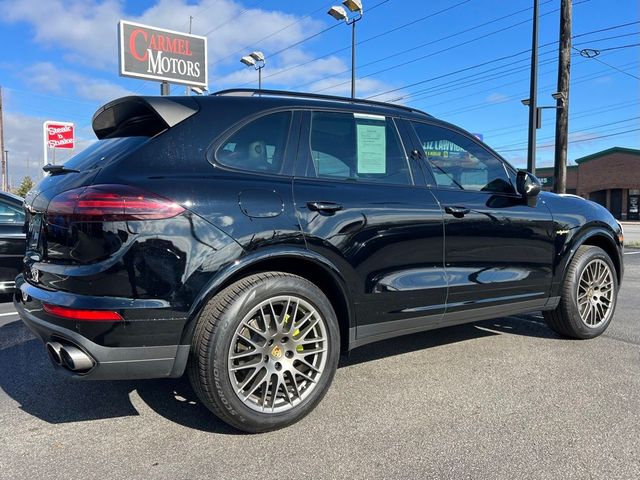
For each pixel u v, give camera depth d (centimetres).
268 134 314
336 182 326
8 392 354
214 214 273
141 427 301
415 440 284
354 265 318
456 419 310
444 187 378
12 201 636
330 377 311
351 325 326
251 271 292
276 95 336
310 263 305
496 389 356
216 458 265
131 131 306
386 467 257
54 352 275
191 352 275
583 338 471
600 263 472
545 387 359
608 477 248
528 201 418
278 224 290
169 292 261
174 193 266
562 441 283
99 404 333
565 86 1545
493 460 263
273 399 292
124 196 255
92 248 254
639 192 4416
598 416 313
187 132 289
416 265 348
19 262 627
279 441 284
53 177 318
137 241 255
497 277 394
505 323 536
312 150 326
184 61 1709
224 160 293
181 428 299
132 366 262
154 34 1638
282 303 295
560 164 1555
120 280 254
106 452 272
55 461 263
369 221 324
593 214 470
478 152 414
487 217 386
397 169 359
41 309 274
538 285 426
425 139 383
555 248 436
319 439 286
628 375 382
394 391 353
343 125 346
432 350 442
